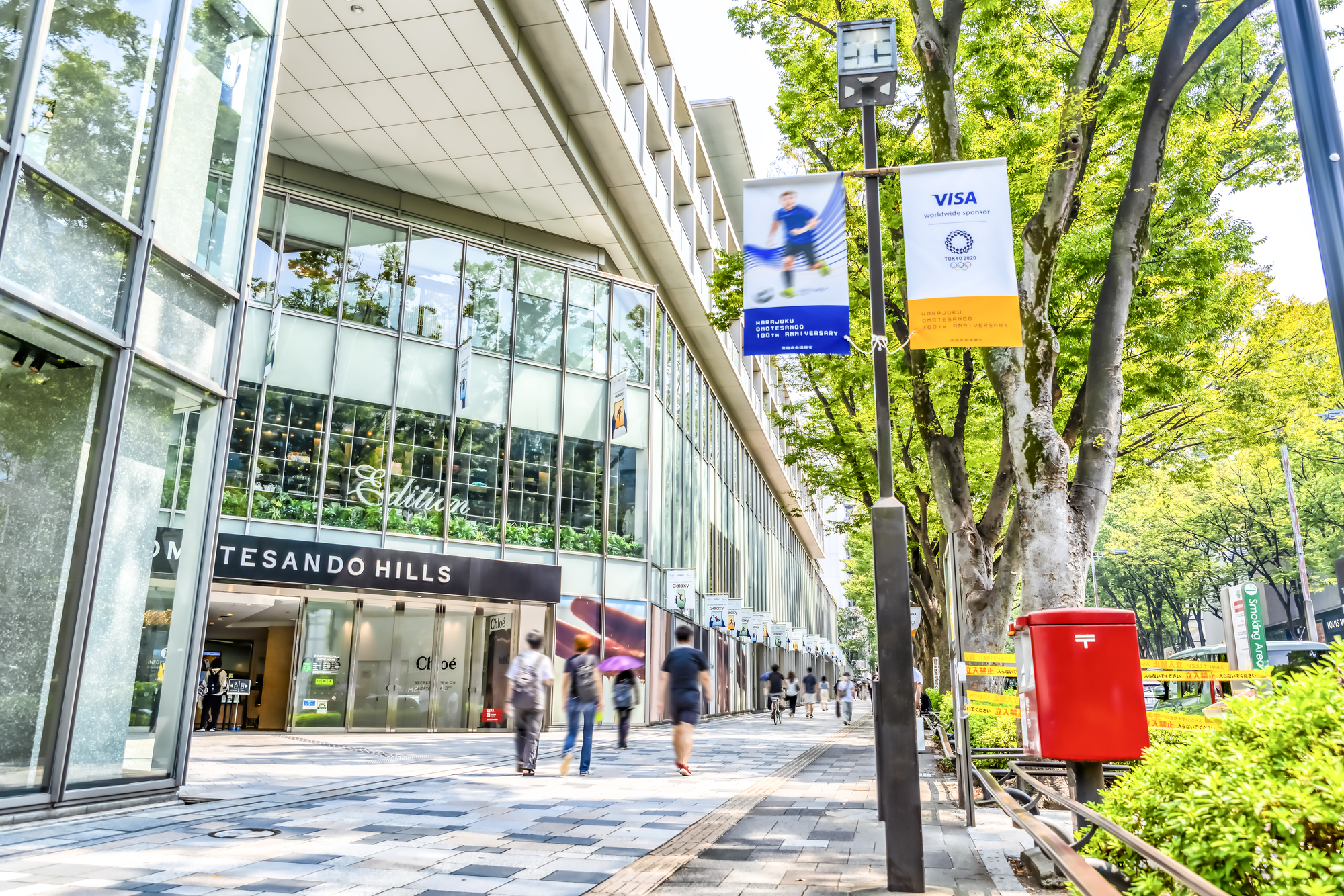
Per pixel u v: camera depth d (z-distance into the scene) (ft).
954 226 21.71
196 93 30.27
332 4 56.59
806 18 45.85
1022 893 17.76
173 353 28.99
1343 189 17.39
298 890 17.13
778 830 25.49
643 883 18.57
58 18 24.52
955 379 47.88
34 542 24.44
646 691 80.69
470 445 73.51
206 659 71.15
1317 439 102.47
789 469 189.26
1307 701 10.88
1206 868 9.77
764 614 139.85
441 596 67.41
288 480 64.49
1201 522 134.00
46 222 23.81
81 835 21.93
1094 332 34.30
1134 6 38.55
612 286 85.20
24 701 23.93
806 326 20.48
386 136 70.59
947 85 38.24
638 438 85.10
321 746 51.75
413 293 73.31
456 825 25.26
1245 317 54.19
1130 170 38.01
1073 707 19.17
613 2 76.07
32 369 24.25
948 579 29.86
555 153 73.05
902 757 17.95
